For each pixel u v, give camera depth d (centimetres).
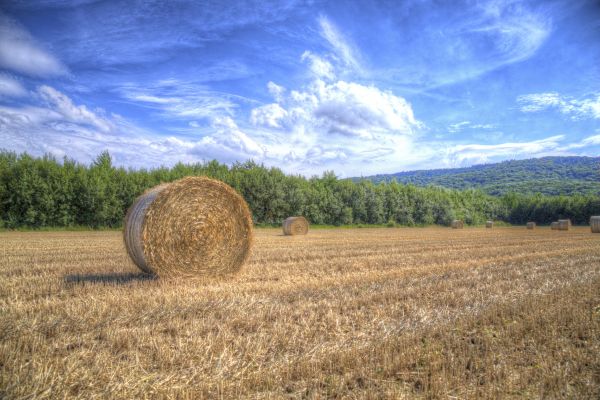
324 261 1439
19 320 638
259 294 857
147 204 1055
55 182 3850
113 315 680
